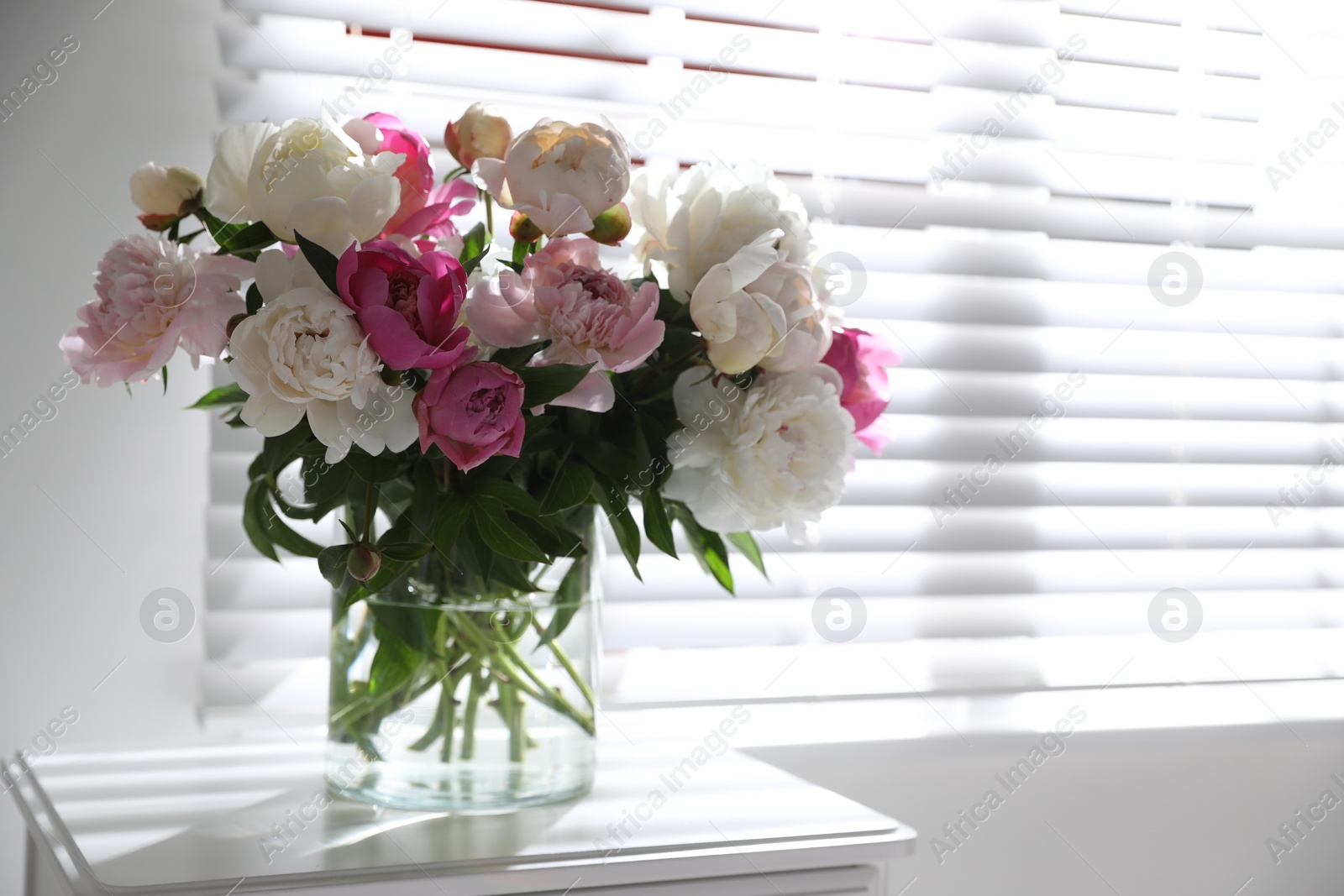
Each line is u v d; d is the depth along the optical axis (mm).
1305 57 1319
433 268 567
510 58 1080
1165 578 1288
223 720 1030
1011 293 1250
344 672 694
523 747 680
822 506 648
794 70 1161
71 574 988
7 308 969
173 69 1021
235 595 1021
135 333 557
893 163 1198
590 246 598
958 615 1224
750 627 1159
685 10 1123
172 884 540
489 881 574
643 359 571
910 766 1155
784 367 638
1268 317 1326
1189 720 1271
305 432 615
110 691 998
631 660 1159
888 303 1201
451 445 543
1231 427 1316
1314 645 1346
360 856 592
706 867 610
